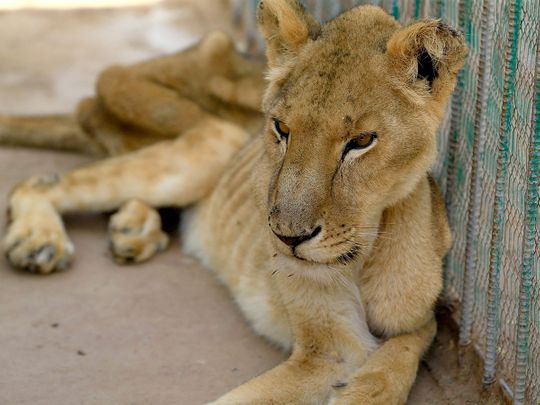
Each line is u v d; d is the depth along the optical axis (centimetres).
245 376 428
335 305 405
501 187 375
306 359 408
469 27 417
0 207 592
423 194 402
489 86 401
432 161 379
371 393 378
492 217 394
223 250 511
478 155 399
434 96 369
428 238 407
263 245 452
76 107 670
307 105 355
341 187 356
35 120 688
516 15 356
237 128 586
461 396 406
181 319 478
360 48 369
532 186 352
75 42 934
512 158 388
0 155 680
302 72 369
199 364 438
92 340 457
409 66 361
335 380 404
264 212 404
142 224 542
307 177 350
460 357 423
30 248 514
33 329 465
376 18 385
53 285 509
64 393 412
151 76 624
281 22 382
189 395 412
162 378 426
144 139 618
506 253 399
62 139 686
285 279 404
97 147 659
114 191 551
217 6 1041
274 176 371
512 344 396
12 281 512
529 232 356
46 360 439
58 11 1037
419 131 366
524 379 368
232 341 458
